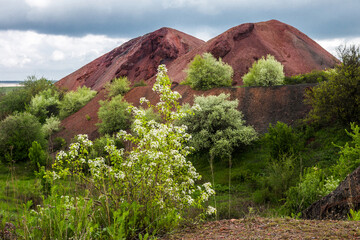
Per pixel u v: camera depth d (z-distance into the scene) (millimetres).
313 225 3225
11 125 27422
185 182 5211
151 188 4059
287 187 12641
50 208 3123
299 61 54781
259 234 3064
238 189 15828
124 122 33938
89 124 39688
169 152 5012
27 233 2840
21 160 26938
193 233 3480
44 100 46875
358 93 16953
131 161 4547
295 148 16375
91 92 51312
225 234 3254
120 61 82938
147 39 75562
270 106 24688
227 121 20562
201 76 31453
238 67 49969
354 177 5465
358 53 17250
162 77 6242
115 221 3176
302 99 23688
